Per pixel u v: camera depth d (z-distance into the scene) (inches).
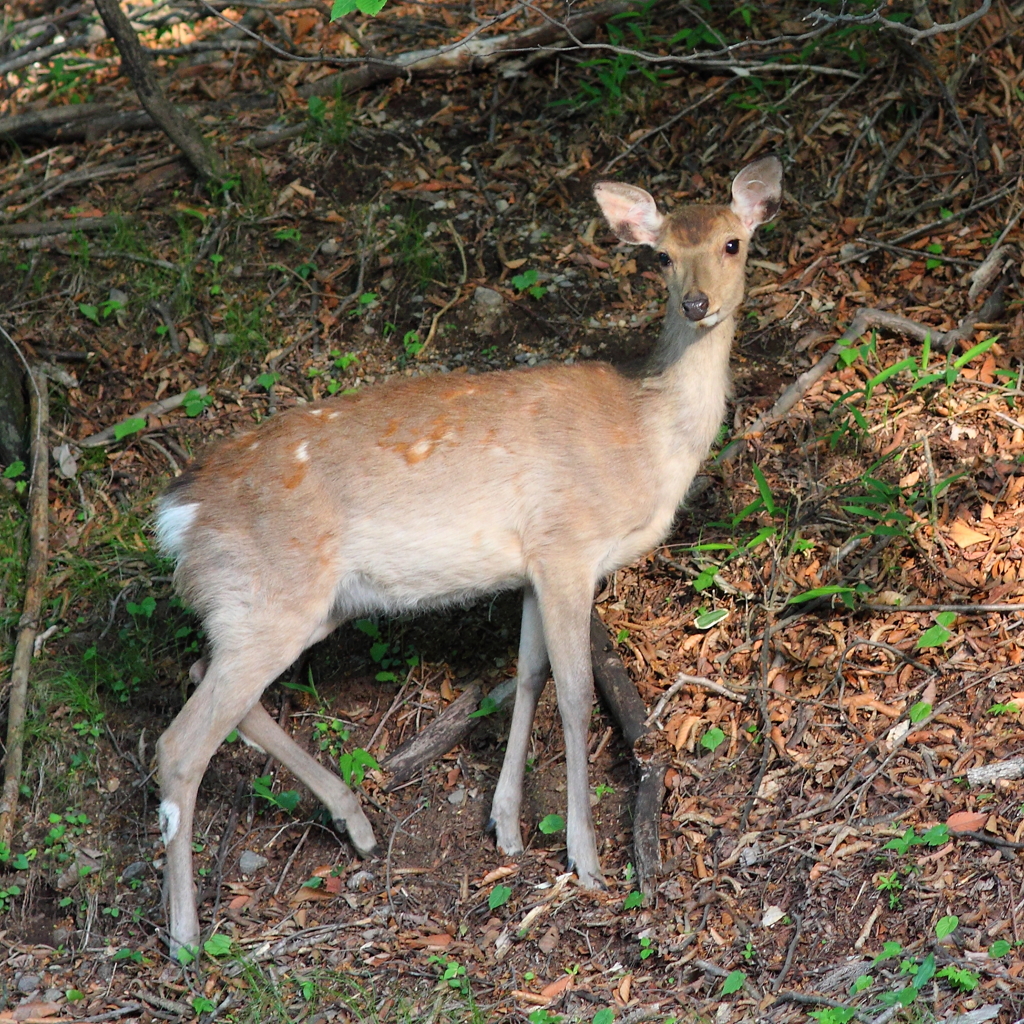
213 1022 322.3
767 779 346.9
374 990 321.1
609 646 393.7
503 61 587.8
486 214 529.3
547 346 480.4
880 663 363.6
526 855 359.6
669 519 363.9
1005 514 386.0
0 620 430.3
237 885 369.1
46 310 522.3
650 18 589.3
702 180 526.0
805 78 549.0
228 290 520.7
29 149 613.9
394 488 348.5
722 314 344.8
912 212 492.1
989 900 289.0
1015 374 419.8
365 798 383.9
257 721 367.6
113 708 411.2
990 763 321.1
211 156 560.7
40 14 714.2
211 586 350.0
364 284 513.3
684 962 307.0
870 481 390.3
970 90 523.8
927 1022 262.2
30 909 372.2
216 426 477.4
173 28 677.3
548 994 309.6
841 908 303.3
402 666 417.4
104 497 463.5
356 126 574.2
